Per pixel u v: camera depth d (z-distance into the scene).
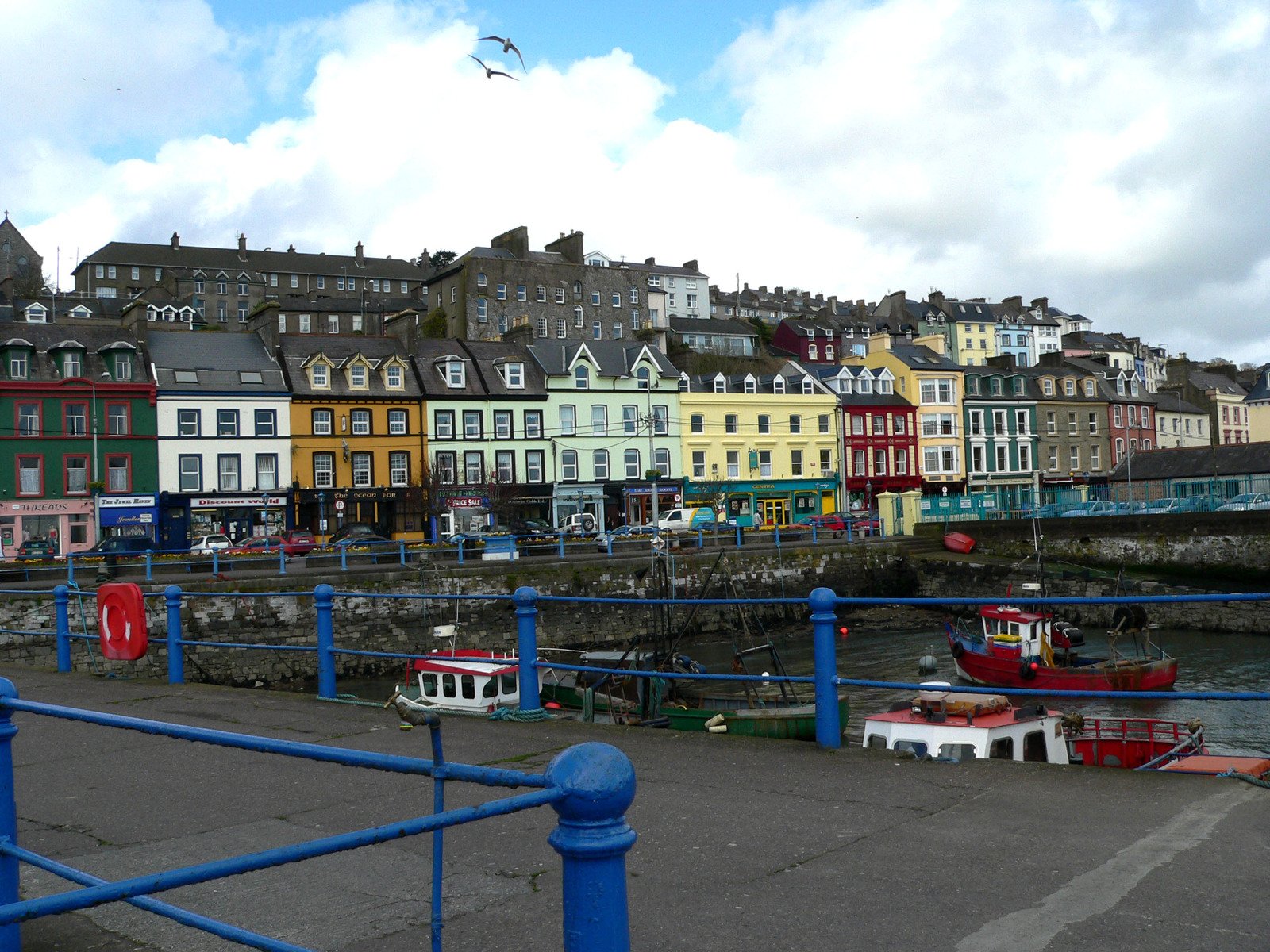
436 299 91.31
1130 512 52.38
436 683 21.83
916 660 33.72
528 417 58.72
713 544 49.62
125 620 11.77
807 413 67.75
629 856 5.80
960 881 5.09
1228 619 38.59
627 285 94.06
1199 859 5.15
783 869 5.44
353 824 6.78
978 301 129.62
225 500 50.72
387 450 54.94
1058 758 12.38
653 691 18.78
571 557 41.28
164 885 2.87
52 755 9.44
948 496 55.72
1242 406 96.44
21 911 2.64
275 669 33.56
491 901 5.30
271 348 54.28
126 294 107.81
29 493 47.53
